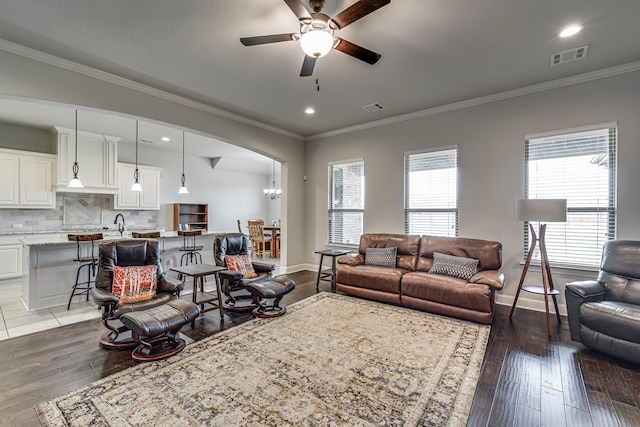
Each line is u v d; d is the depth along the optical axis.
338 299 4.18
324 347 2.73
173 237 4.81
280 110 4.64
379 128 5.24
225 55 3.01
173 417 1.83
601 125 3.42
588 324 2.65
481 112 4.21
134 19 2.44
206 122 4.46
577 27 2.56
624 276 2.93
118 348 2.71
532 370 2.38
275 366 2.40
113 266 3.13
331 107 4.52
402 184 4.97
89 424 1.77
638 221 3.27
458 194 4.42
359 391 2.09
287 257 5.98
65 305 3.93
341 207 5.82
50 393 2.07
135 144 7.11
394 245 4.61
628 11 2.35
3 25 2.51
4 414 1.86
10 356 2.59
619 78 3.34
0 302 4.06
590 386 2.17
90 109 3.35
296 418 1.82
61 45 2.81
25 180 5.45
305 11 2.01
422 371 2.35
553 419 1.84
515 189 3.97
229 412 1.87
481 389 2.13
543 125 3.77
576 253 3.62
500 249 3.82
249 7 2.31
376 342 2.83
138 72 3.35
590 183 3.54
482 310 3.27
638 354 2.36
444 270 3.85
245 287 3.56
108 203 6.71
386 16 2.41
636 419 1.83
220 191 9.12
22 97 2.88
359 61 3.13
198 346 2.75
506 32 2.64
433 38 2.73
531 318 3.52
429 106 4.50
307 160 6.28
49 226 5.96
